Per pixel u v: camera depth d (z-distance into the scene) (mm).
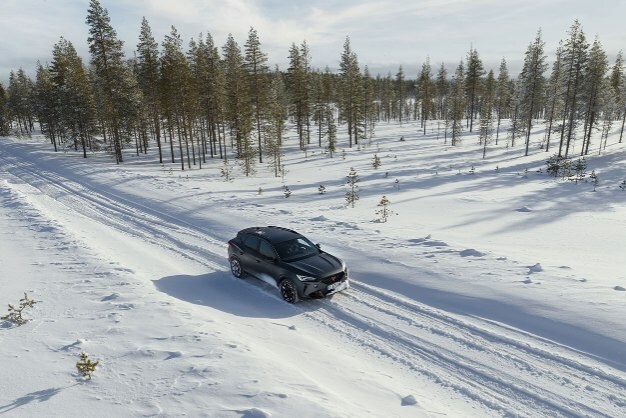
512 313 8203
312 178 37000
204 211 19359
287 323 8305
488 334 7586
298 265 9461
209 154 59406
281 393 4992
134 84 48312
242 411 4590
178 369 5598
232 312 8648
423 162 47156
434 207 22906
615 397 5684
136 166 45406
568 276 9586
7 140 66875
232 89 48500
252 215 18359
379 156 52562
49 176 32125
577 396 5750
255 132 56125
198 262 12336
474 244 14195
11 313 7328
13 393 5070
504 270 10234
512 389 5980
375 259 11828
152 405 4770
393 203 23891
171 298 8719
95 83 46062
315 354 6879
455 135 68812
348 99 65438
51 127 55250
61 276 9953
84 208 21109
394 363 6773
